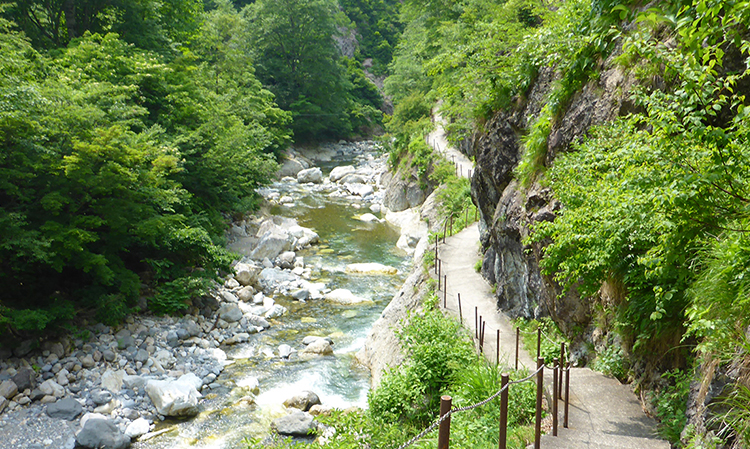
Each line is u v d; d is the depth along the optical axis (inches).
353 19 3683.6
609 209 255.9
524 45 448.8
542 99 452.4
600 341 351.3
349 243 1092.5
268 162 1134.4
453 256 718.5
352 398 523.2
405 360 462.3
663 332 278.1
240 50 1697.8
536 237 313.9
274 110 1758.1
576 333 383.6
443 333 440.8
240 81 1731.1
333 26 2443.4
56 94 602.9
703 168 187.3
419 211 1173.7
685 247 213.3
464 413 346.6
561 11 444.5
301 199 1464.1
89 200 598.9
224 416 489.4
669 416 255.9
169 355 586.9
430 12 1541.6
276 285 837.8
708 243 211.0
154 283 722.8
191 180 931.3
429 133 1480.1
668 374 259.0
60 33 1163.3
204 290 700.0
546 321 438.6
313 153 2277.3
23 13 1027.3
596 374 327.6
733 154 181.2
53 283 629.6
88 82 717.3
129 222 633.0
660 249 221.6
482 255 689.6
